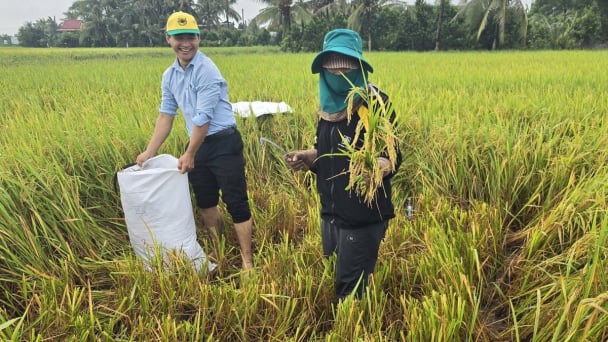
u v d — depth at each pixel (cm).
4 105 777
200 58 316
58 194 341
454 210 352
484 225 338
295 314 276
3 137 456
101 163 405
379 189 249
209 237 380
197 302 278
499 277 312
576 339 213
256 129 520
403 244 327
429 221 357
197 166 341
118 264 312
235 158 336
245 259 348
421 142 460
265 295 263
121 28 6731
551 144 410
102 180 396
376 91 237
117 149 423
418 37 3288
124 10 6588
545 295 247
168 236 323
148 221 318
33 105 723
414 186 439
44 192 340
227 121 332
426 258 290
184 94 323
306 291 278
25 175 355
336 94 238
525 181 385
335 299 285
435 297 239
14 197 330
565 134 470
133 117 528
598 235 269
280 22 4028
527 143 432
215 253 349
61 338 252
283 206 405
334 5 4138
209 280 332
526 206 364
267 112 546
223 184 336
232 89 830
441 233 314
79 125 485
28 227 321
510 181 394
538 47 3272
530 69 1100
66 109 680
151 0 6550
